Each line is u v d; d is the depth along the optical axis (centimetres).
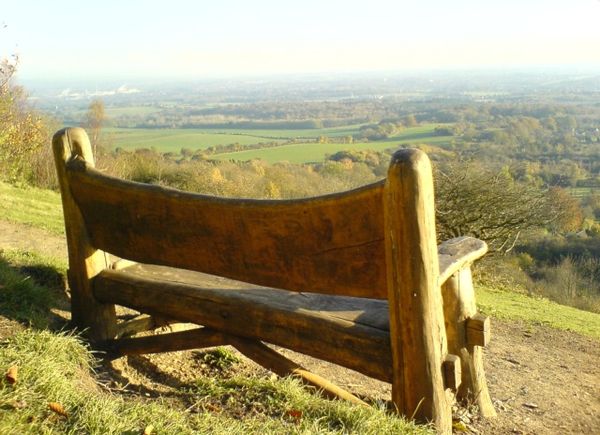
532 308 1074
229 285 340
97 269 365
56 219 1005
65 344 313
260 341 329
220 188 2433
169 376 364
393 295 262
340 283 281
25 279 393
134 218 333
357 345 280
